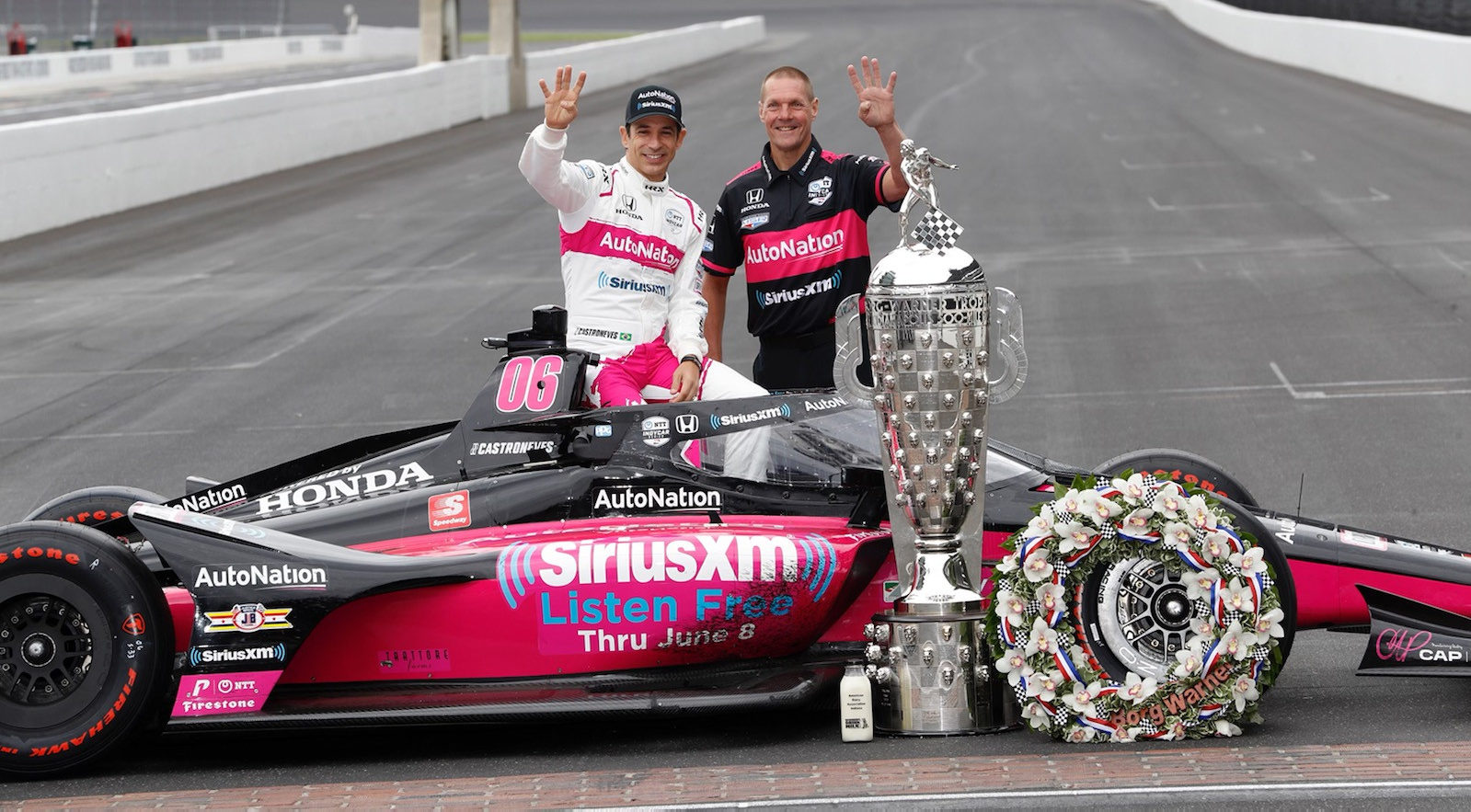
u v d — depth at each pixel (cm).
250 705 1230
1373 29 8950
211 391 3050
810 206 1656
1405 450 2259
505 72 9669
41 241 5250
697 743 1255
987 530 1306
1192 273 3922
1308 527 1296
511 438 1371
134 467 2464
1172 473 1410
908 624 1230
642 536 1280
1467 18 7906
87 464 2498
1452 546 1752
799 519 1344
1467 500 1966
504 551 1269
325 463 1433
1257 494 2061
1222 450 2316
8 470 2494
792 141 1647
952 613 1226
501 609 1255
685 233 1507
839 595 1288
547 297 3953
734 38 14538
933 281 1207
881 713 1248
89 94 11188
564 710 1229
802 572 1260
